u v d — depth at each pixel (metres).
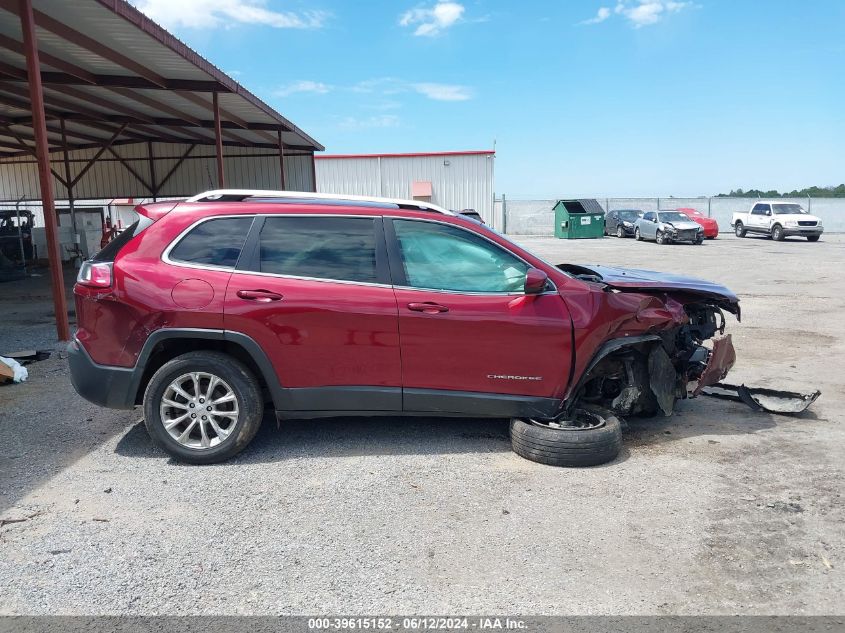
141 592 2.88
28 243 21.05
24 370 6.55
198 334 4.23
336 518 3.58
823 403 5.80
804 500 3.80
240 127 17.62
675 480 4.09
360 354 4.31
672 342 5.02
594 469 4.27
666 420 5.32
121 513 3.62
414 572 3.06
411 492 3.91
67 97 14.77
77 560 3.13
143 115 16.94
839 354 7.77
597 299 4.46
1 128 18.84
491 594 2.89
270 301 4.23
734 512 3.65
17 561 3.12
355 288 4.32
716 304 5.34
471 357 4.36
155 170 23.38
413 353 4.32
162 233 4.41
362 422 5.16
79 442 4.75
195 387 4.29
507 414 4.49
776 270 17.11
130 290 4.25
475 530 3.45
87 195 23.91
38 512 3.63
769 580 2.99
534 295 4.39
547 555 3.21
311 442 4.72
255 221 4.44
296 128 18.75
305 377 4.30
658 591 2.91
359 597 2.86
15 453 4.53
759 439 4.86
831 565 3.11
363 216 4.49
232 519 3.56
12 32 9.38
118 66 11.50
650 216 30.66
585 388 5.01
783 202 31.05
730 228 38.94
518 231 39.81
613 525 3.51
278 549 3.25
